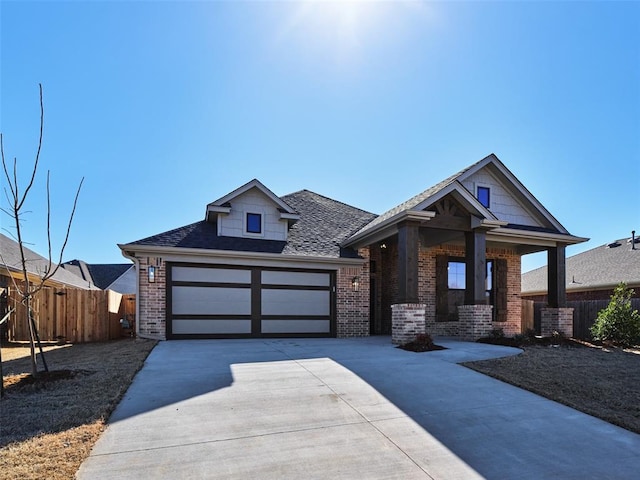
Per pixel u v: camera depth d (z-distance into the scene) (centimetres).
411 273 1059
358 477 348
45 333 1212
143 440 412
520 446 422
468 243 1184
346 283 1354
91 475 340
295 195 1845
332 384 625
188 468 357
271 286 1288
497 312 1486
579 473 367
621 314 1178
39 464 351
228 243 1280
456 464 378
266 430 445
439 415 504
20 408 491
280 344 1063
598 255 2144
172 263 1203
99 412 477
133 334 1403
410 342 984
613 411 527
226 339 1210
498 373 702
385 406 530
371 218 1717
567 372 729
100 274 3222
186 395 561
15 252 1600
